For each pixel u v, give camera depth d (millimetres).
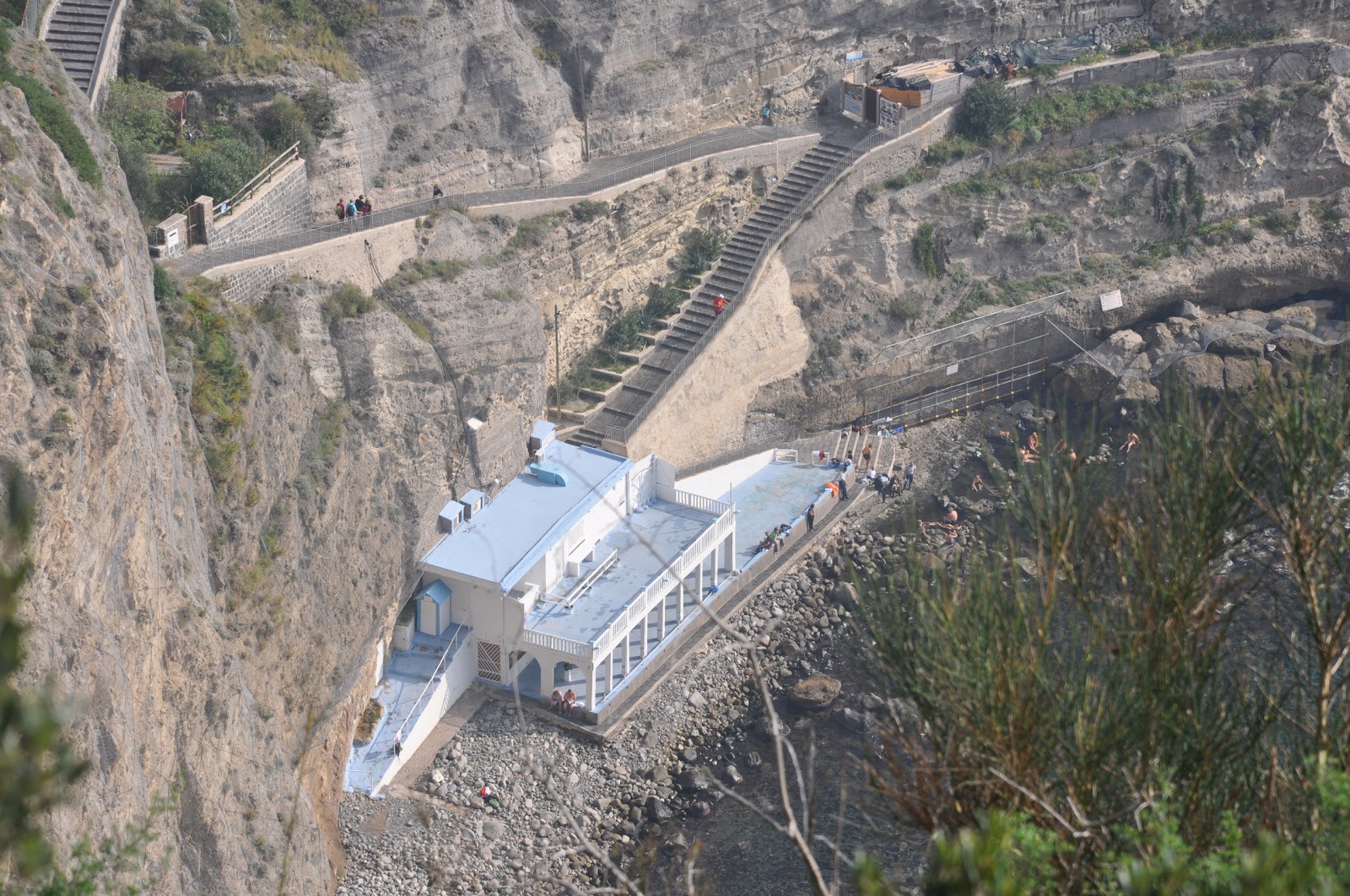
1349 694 15727
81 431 32938
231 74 58406
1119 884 12008
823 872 40750
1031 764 14219
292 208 57562
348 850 46406
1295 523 15273
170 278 46656
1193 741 14773
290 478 47750
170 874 34406
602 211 67688
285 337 49875
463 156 66812
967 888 9172
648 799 49188
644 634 55562
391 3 64062
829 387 73875
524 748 50344
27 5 53875
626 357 68125
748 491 67312
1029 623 14992
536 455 59781
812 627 58750
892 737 14867
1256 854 9984
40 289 33938
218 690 38812
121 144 51438
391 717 51000
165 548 37812
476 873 46125
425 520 54062
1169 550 15469
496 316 57844
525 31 71562
